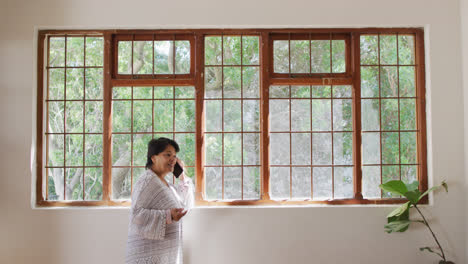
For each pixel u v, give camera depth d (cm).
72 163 306
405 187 272
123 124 307
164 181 252
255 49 310
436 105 301
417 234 296
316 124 308
